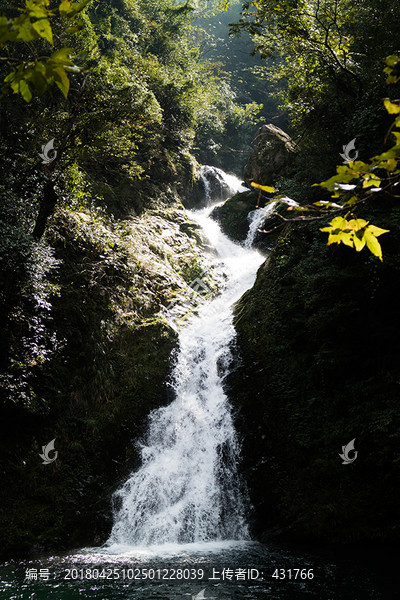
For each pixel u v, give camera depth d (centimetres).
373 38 1325
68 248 1240
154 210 1786
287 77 1539
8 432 963
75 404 1075
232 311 1420
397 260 960
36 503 914
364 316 998
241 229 1997
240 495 965
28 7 168
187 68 2631
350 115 1276
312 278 1058
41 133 1286
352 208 194
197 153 2892
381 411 915
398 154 173
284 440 998
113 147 1425
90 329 1184
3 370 954
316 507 877
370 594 572
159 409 1162
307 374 1059
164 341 1290
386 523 823
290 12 1252
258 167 2064
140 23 2506
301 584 617
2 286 938
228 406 1125
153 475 1029
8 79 174
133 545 902
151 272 1447
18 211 1031
